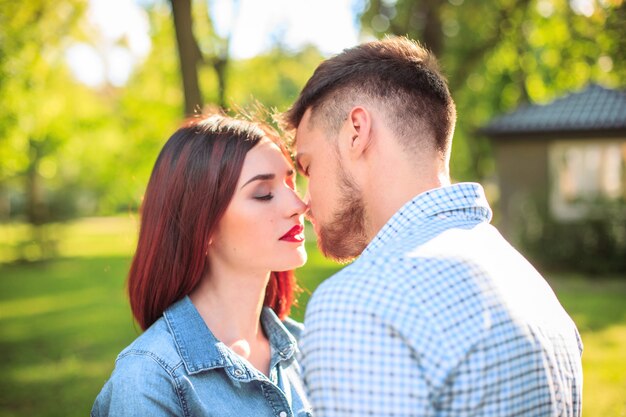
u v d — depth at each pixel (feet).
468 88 57.06
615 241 39.81
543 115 44.24
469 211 4.17
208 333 5.31
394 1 38.68
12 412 16.99
